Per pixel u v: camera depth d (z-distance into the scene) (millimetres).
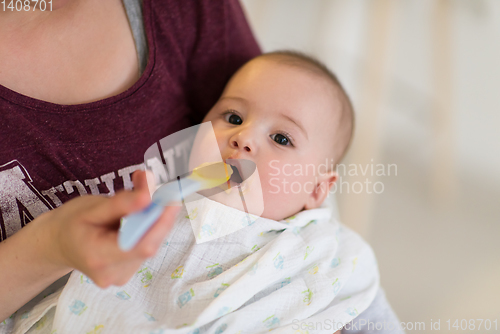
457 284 1301
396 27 1915
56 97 616
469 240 1438
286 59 837
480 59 1872
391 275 1320
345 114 860
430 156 1683
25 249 466
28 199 582
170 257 660
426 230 1465
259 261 644
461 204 1568
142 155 692
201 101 852
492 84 1821
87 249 366
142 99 677
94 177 632
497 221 1507
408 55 1865
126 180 670
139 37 707
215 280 620
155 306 617
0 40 579
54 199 604
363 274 786
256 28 1833
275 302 638
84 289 582
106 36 667
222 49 837
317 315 665
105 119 637
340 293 754
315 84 799
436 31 1853
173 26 748
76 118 610
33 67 599
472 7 1937
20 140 567
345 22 1875
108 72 664
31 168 580
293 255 686
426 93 1782
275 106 760
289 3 1925
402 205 1533
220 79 859
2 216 565
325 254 735
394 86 1777
